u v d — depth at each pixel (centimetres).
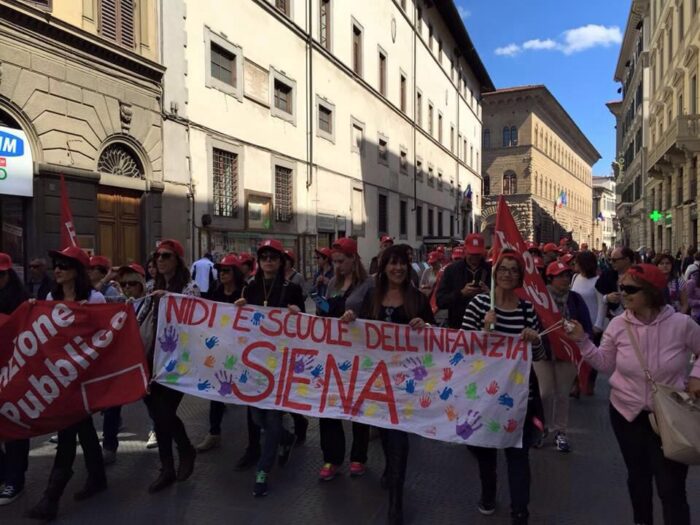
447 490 448
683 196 2872
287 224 1850
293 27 1859
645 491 347
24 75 1002
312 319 443
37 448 552
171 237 1345
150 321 466
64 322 424
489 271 561
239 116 1595
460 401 394
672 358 322
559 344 412
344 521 396
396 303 431
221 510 414
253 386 449
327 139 2131
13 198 1010
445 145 3919
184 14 1384
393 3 2866
